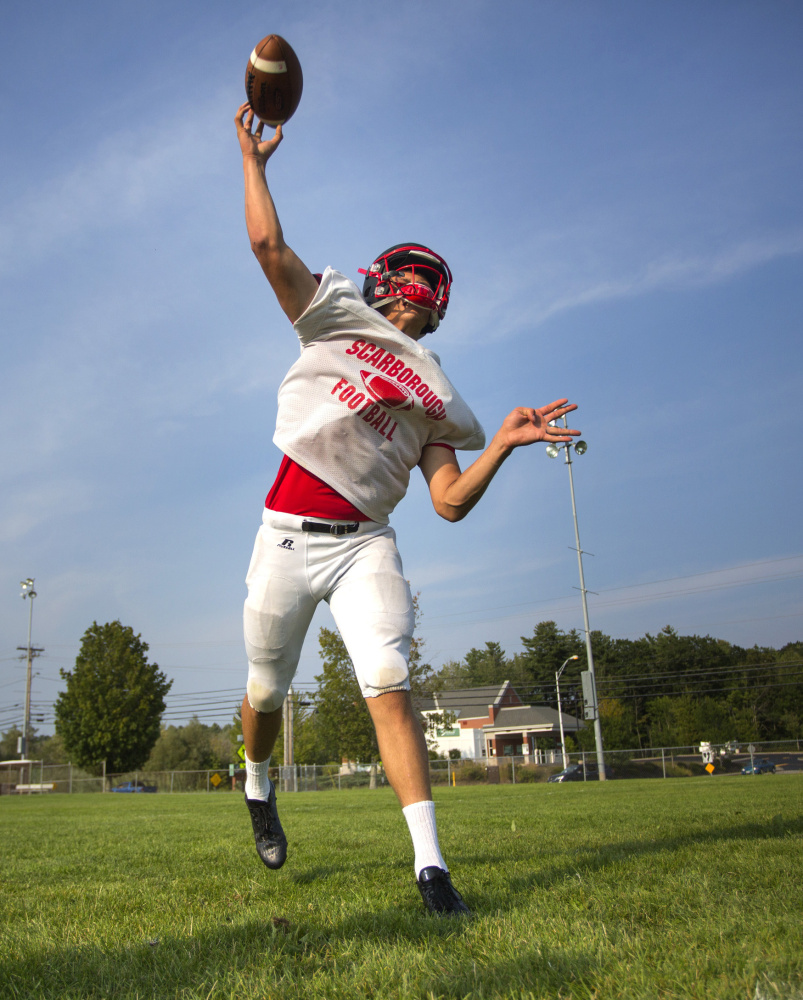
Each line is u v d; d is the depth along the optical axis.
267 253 2.52
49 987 1.77
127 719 46.66
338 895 2.84
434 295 2.85
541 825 5.72
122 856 4.75
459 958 1.75
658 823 5.54
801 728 66.69
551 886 2.69
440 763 36.81
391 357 2.64
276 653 2.76
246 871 3.72
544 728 55.25
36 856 4.93
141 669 48.28
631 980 1.50
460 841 4.59
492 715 58.00
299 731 51.41
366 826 6.54
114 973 1.84
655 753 55.53
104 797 26.80
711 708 62.00
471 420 2.84
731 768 38.59
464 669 102.06
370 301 2.82
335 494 2.62
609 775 33.72
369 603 2.55
